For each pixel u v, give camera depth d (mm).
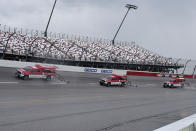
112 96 18859
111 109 13086
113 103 15375
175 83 33031
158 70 49031
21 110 10438
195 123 4629
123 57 48500
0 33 39469
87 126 8781
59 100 14305
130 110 13312
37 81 23141
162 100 19656
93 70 36938
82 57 40562
